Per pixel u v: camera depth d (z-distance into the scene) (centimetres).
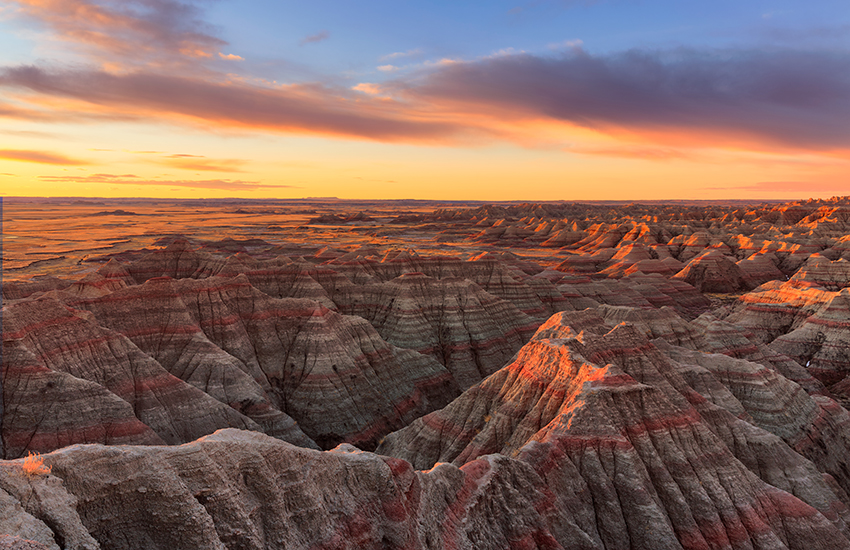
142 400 5362
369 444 6431
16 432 4453
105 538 1864
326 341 7231
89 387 4825
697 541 3581
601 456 3878
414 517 2798
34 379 4706
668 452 3978
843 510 4381
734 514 3728
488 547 3095
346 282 10412
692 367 5856
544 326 6712
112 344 5684
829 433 5922
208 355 6431
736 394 6044
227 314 7288
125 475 1955
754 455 4619
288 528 2281
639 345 5256
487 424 5016
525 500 3466
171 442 5178
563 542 3447
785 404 5938
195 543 1933
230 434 2492
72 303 6450
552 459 3825
